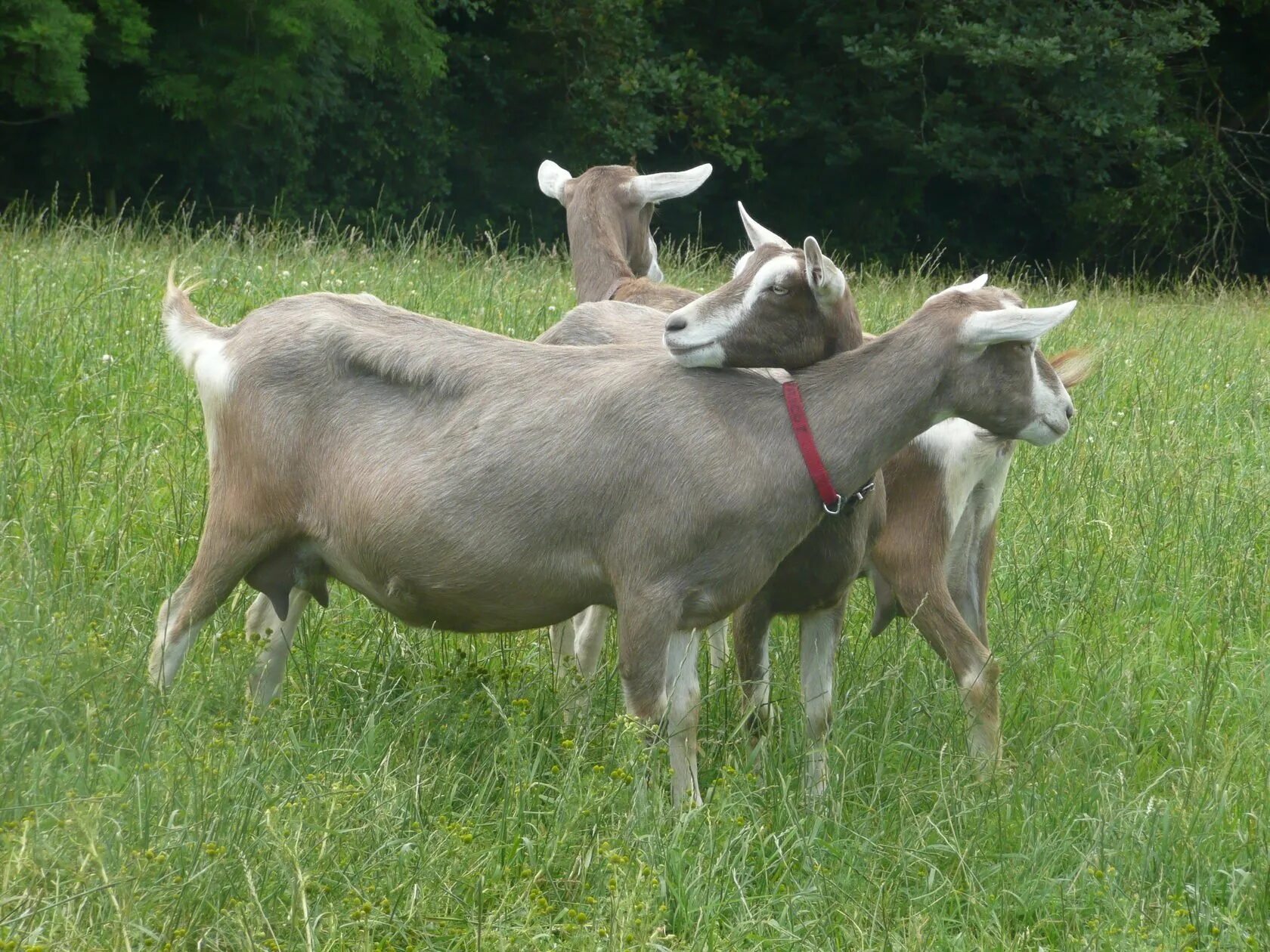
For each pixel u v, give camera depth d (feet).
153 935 12.94
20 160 76.28
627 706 17.40
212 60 70.23
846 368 17.37
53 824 14.08
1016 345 17.26
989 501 21.50
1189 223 101.86
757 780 18.58
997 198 103.35
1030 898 16.55
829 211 101.09
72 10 66.18
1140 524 28.45
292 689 19.62
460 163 89.92
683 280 49.55
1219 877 17.17
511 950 13.87
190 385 29.04
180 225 75.46
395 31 75.36
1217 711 22.16
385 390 17.93
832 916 15.80
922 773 19.44
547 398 17.43
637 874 14.76
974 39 91.40
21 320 30.37
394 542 17.47
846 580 18.99
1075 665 23.68
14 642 16.66
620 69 89.71
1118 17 94.38
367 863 14.79
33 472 23.77
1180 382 39.63
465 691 19.66
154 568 21.57
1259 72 105.09
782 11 98.43
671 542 16.89
